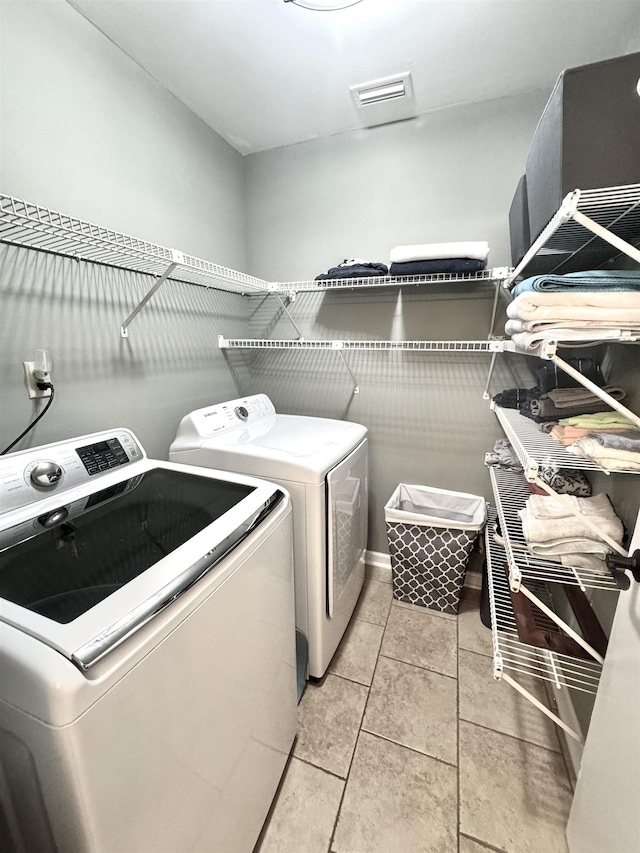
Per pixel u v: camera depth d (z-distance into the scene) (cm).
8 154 100
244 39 125
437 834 101
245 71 141
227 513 89
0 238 99
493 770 116
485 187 164
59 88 112
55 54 110
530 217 110
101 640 52
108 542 80
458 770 116
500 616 121
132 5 112
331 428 179
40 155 108
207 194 178
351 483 160
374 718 132
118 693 52
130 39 126
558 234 100
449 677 148
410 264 155
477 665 153
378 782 113
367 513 200
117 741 52
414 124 170
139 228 142
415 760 119
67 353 119
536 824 103
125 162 135
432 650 161
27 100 104
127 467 121
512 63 137
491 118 158
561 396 117
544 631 108
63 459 105
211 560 71
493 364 171
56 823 52
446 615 181
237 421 172
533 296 86
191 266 129
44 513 92
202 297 182
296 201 197
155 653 58
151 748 58
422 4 112
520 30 122
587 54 132
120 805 53
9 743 52
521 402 152
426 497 201
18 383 106
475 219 168
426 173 172
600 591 117
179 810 66
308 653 142
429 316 183
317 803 108
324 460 133
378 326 193
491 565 144
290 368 219
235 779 83
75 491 103
